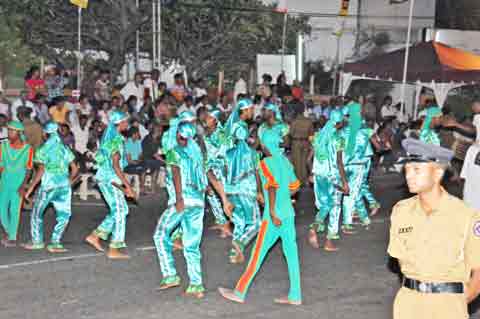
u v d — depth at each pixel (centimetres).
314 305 784
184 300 786
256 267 784
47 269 902
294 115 1752
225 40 2770
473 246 439
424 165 445
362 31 3369
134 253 991
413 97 3139
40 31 2464
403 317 452
